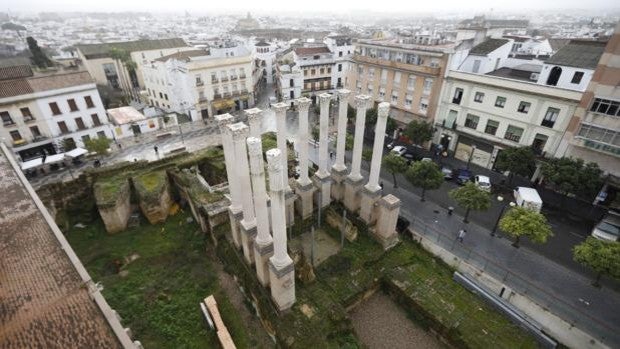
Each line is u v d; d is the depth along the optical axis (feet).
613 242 66.23
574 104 96.94
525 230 73.36
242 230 69.10
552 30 456.86
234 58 186.60
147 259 80.74
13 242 55.47
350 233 83.56
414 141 134.21
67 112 139.95
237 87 195.21
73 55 275.18
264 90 250.57
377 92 155.22
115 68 243.40
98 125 150.00
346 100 83.05
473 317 64.75
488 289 72.54
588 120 94.99
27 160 129.90
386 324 67.41
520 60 135.54
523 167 102.47
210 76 181.16
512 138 114.83
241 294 72.90
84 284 46.85
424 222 94.32
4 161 84.69
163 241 86.94
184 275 76.95
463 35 152.66
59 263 50.88
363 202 86.22
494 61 130.41
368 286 71.15
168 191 99.86
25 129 131.34
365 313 69.56
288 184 84.84
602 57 89.04
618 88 87.86
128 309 67.46
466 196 85.61
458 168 124.98
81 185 95.14
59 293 45.78
